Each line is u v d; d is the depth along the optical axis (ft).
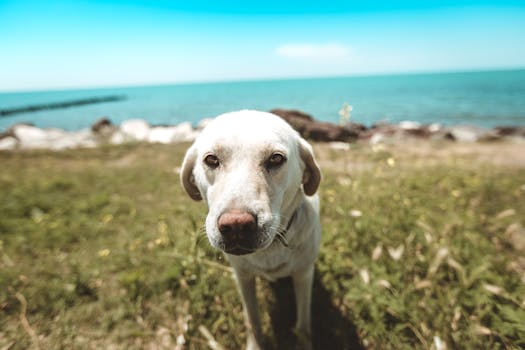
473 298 1.38
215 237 1.05
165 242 1.94
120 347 1.46
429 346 1.24
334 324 1.48
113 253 2.07
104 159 5.34
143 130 9.84
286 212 1.24
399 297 1.42
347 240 1.88
